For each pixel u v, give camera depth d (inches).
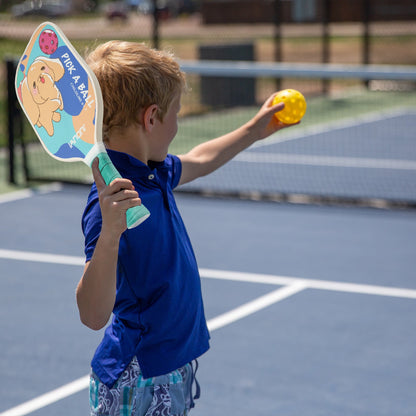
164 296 124.8
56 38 107.7
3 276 370.0
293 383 252.5
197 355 132.9
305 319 309.0
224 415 231.1
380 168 653.3
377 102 1047.0
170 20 2327.8
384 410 234.7
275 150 740.7
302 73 530.0
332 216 486.9
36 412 233.1
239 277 364.5
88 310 111.6
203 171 154.3
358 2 1766.7
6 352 278.2
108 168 107.0
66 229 459.5
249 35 1875.0
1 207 514.0
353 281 358.0
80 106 107.7
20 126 586.9
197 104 979.9
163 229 125.1
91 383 128.5
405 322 305.4
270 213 494.9
